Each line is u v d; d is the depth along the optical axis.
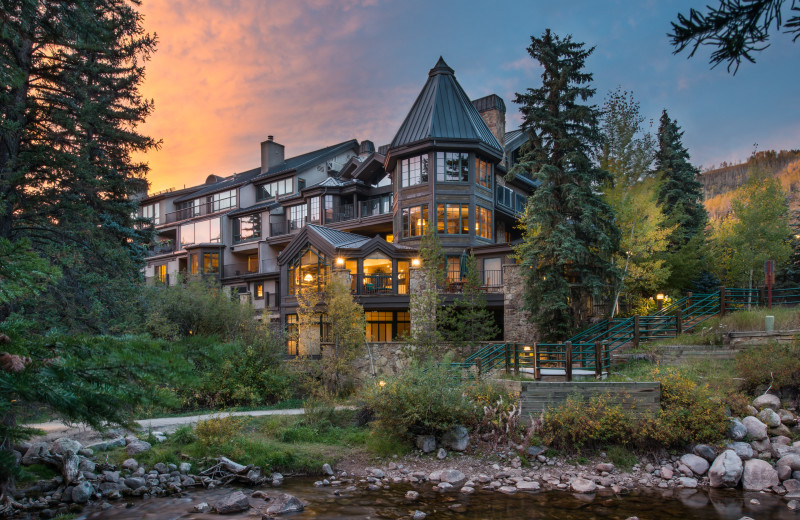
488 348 23.11
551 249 23.53
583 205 23.66
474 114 38.28
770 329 18.83
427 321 25.17
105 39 17.38
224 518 11.72
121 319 19.92
